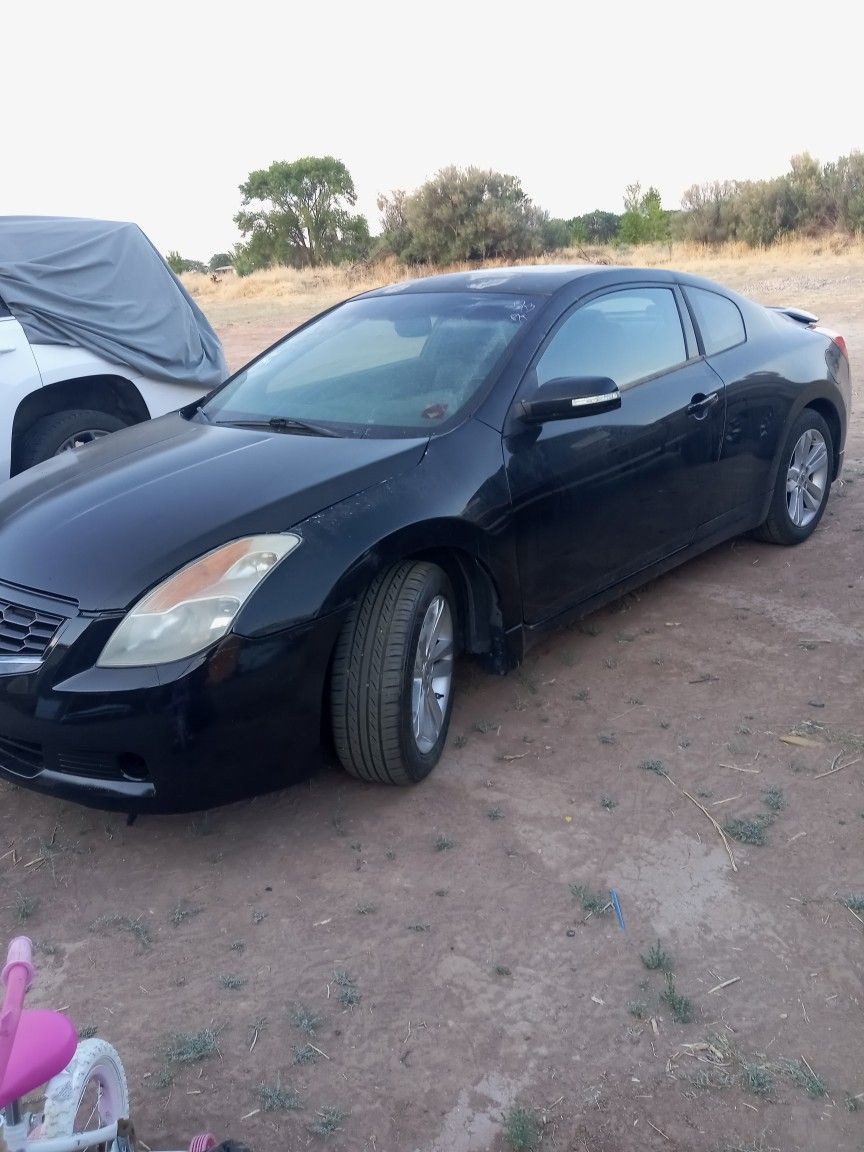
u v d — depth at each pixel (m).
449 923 2.75
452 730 3.73
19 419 6.05
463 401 3.64
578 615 4.03
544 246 29.00
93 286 6.35
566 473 3.75
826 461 5.46
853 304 15.03
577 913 2.76
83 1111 2.15
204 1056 2.35
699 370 4.52
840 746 3.48
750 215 26.77
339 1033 2.41
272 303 24.94
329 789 3.40
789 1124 2.12
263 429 3.78
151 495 3.21
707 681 3.99
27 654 2.90
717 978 2.51
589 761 3.48
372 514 3.11
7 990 1.34
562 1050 2.33
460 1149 2.10
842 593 4.74
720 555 5.36
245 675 2.84
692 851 2.99
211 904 2.88
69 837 3.22
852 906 2.72
